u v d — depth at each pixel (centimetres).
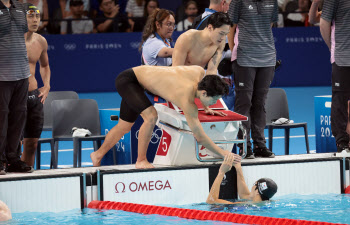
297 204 1964
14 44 1920
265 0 2197
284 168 2141
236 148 2425
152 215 1825
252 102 2270
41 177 1891
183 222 1728
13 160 1986
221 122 2053
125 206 1911
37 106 2194
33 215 1842
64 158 3183
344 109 2252
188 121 1914
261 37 2208
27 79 1984
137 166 2047
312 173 2177
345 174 2217
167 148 2108
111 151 2673
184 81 1909
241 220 1730
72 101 2689
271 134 2714
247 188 2066
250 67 2198
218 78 1814
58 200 1917
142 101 1992
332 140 2778
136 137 2497
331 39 2266
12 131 1988
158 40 2373
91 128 2706
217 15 2022
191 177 2056
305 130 2725
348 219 1744
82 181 1947
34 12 2206
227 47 2428
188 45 2091
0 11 1878
